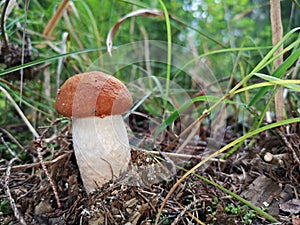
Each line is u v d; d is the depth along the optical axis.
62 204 0.21
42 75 0.34
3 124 0.33
